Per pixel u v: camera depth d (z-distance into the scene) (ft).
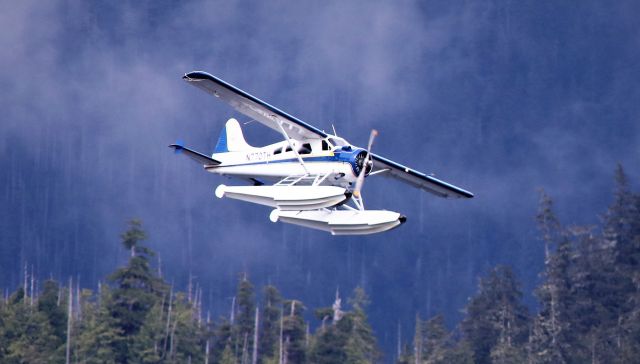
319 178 224.74
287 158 231.91
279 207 221.25
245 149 243.60
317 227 231.71
